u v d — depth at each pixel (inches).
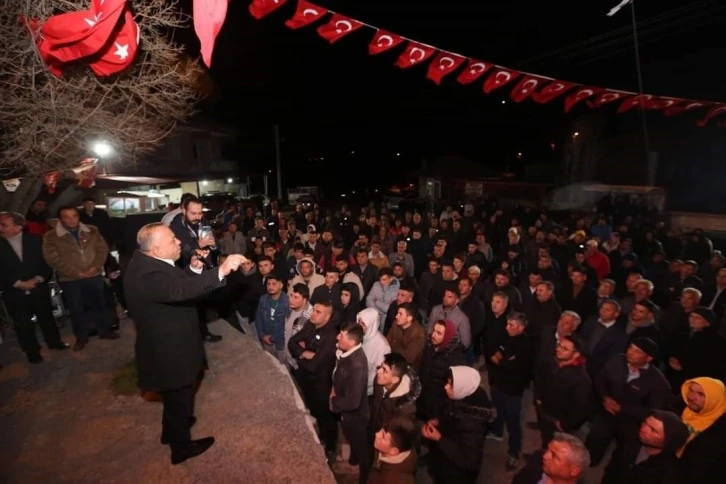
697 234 419.2
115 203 520.1
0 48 228.7
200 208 182.2
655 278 352.8
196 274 125.3
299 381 201.3
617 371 169.3
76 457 140.6
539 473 114.3
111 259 243.9
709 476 126.6
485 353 201.0
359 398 162.6
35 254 192.9
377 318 195.5
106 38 140.4
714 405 130.6
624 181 1025.5
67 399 172.1
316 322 187.8
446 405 148.5
